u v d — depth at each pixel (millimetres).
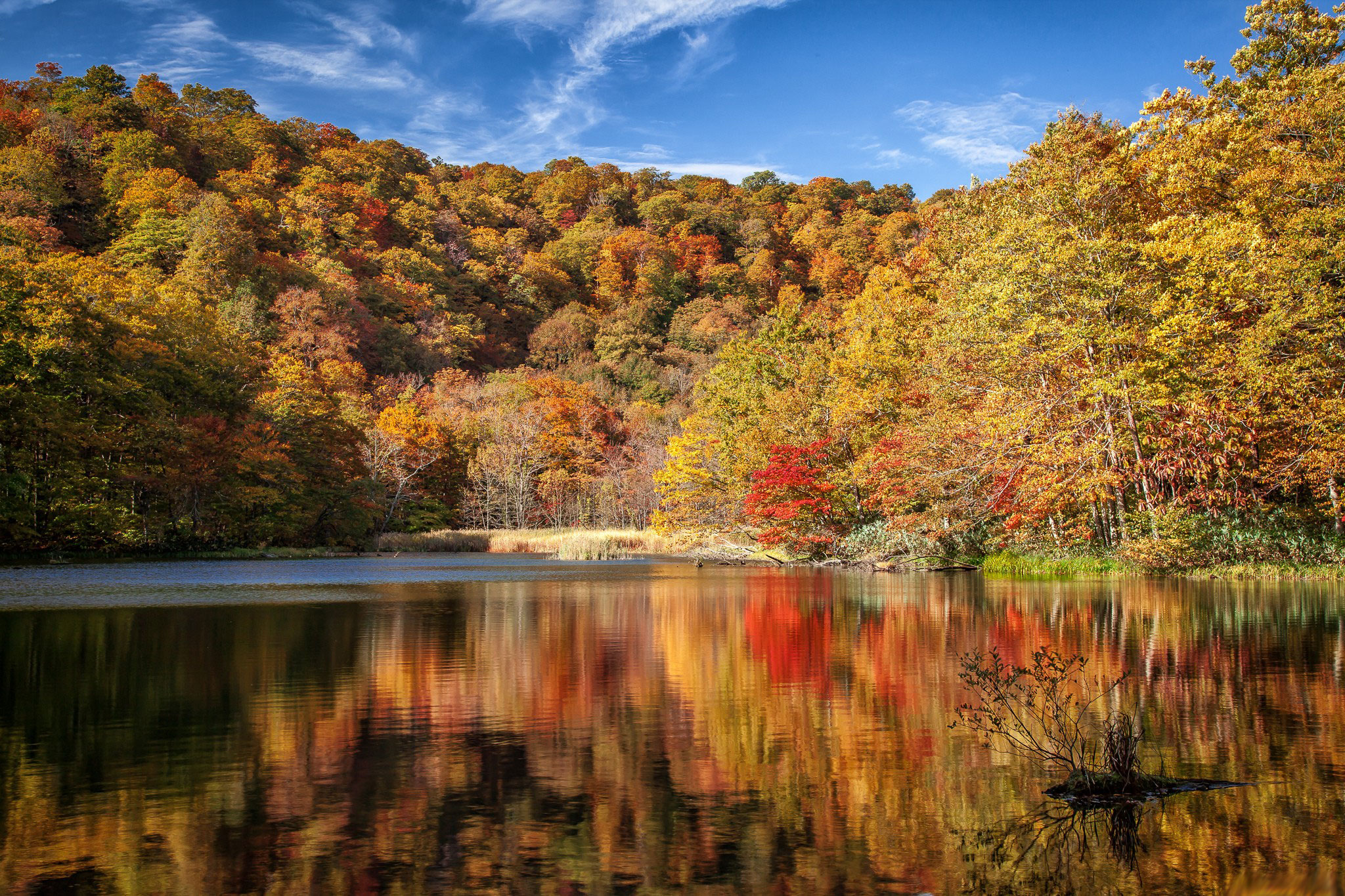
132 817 5805
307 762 7070
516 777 6656
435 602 20609
